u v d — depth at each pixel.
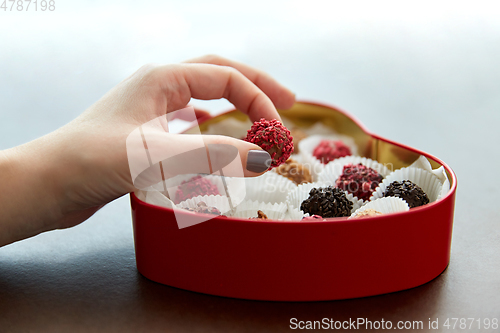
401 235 0.36
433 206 0.36
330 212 0.42
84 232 0.45
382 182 0.45
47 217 0.40
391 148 0.47
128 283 0.39
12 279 0.39
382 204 0.42
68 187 0.38
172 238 0.37
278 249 0.35
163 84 0.42
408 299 0.36
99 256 0.41
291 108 0.55
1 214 0.38
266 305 0.36
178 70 0.43
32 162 0.38
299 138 0.54
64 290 0.38
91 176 0.38
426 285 0.38
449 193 0.38
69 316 0.36
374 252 0.36
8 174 0.38
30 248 0.43
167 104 0.43
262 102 0.47
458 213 0.46
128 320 0.36
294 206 0.46
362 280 0.36
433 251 0.37
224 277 0.36
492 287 0.37
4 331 0.35
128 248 0.42
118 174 0.38
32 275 0.39
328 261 0.35
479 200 0.48
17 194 0.38
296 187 0.46
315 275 0.35
